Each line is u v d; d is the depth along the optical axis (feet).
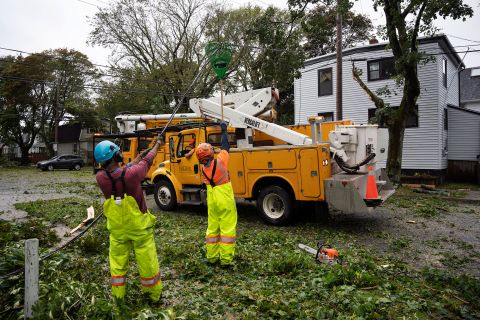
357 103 63.98
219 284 14.99
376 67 62.59
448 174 61.72
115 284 12.09
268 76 62.75
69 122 153.17
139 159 12.58
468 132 61.77
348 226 27.30
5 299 12.05
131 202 11.82
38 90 141.90
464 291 14.32
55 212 32.01
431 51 57.00
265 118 34.30
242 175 28.22
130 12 92.58
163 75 93.15
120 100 105.40
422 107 58.34
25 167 140.36
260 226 27.37
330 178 24.72
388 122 47.32
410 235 24.85
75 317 11.10
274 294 13.58
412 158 59.47
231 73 94.12
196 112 35.09
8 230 21.91
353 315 11.59
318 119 26.58
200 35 92.68
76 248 20.17
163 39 94.58
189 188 32.45
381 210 33.96
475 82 90.94
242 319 11.83
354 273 15.26
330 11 67.67
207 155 16.81
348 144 26.86
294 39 58.18
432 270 16.31
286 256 17.60
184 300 13.39
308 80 70.03
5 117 140.26
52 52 135.23
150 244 12.46
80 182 66.59
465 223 29.01
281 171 26.22
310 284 14.46
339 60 47.21
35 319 10.40
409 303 12.75
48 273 13.79
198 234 23.88
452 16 38.29
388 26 43.52
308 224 27.63
